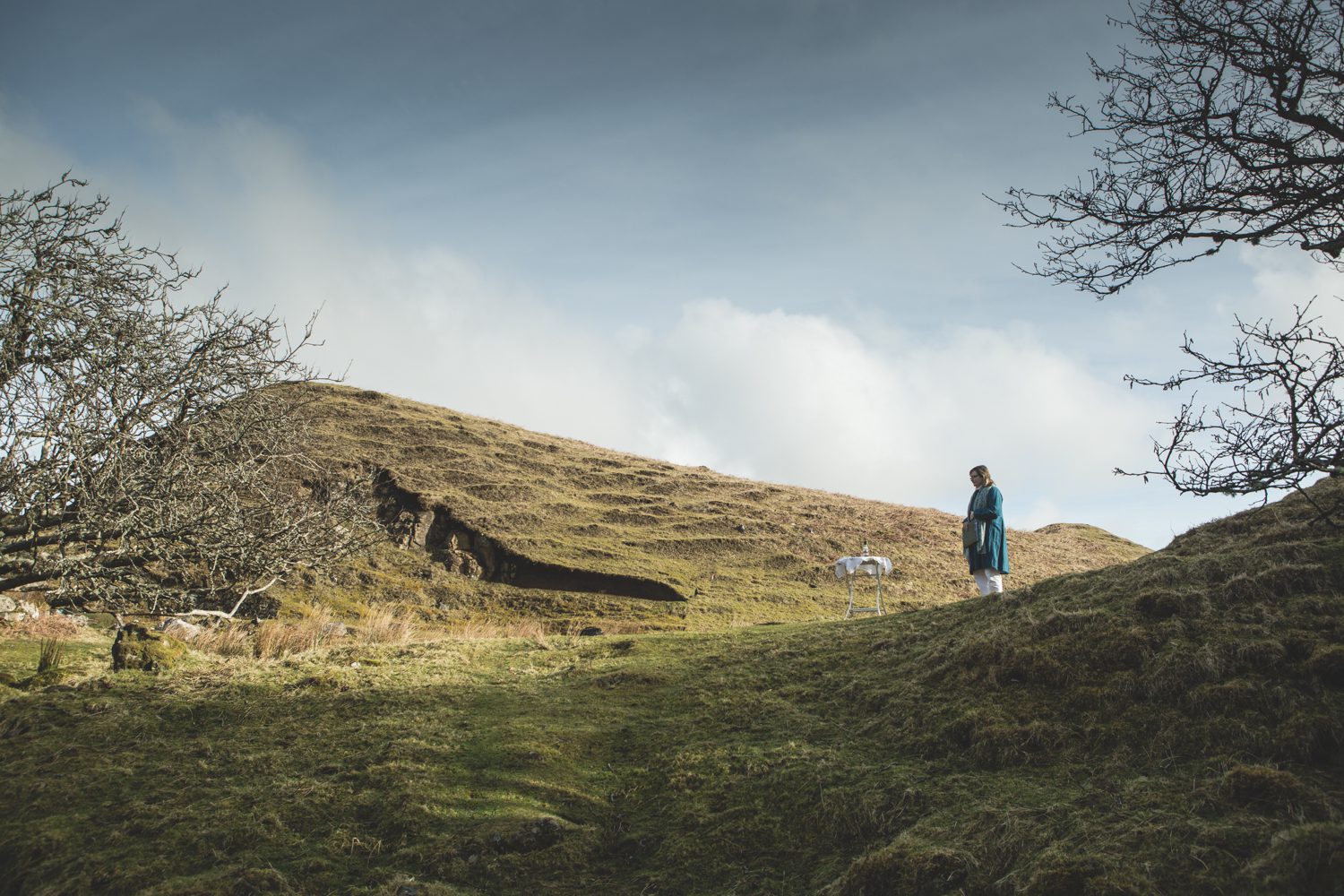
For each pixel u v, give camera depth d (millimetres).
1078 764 6109
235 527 10039
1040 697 7180
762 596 33281
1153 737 6121
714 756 7566
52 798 7609
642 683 10086
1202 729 5969
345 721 9234
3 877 6605
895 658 9344
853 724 7922
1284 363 4898
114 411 9281
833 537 42531
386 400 56188
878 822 6047
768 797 6727
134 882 6121
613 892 5891
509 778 7457
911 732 7328
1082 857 4801
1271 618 7008
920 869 5184
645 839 6492
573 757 7973
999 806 5730
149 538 9227
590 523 41250
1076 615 8211
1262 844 4547
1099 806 5426
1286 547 8219
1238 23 6117
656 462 58406
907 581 36250
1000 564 11469
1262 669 6418
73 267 9555
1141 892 4383
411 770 7715
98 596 9328
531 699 9750
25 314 9055
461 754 8094
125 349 9375
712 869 5969
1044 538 48094
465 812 6914
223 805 7250
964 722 7031
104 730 9164
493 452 50188
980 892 4926
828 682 9141
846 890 5293
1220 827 4785
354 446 45094
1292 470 4777
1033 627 8273
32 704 10164
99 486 8656
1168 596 7867
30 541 9047
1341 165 5770
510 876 6047
